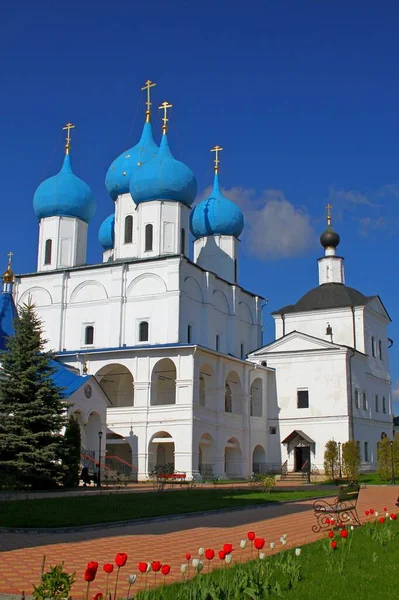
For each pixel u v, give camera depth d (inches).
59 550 658.8
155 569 402.9
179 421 2020.2
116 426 2085.4
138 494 1291.8
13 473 1398.9
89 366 2170.3
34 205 2554.1
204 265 2704.2
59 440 1491.1
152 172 2346.2
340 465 2228.1
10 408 1475.1
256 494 1378.0
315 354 2493.8
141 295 2260.1
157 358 2095.2
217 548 676.7
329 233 2827.3
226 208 2723.9
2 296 1980.8
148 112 2615.7
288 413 2495.1
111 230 2869.1
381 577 491.2
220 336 2497.5
